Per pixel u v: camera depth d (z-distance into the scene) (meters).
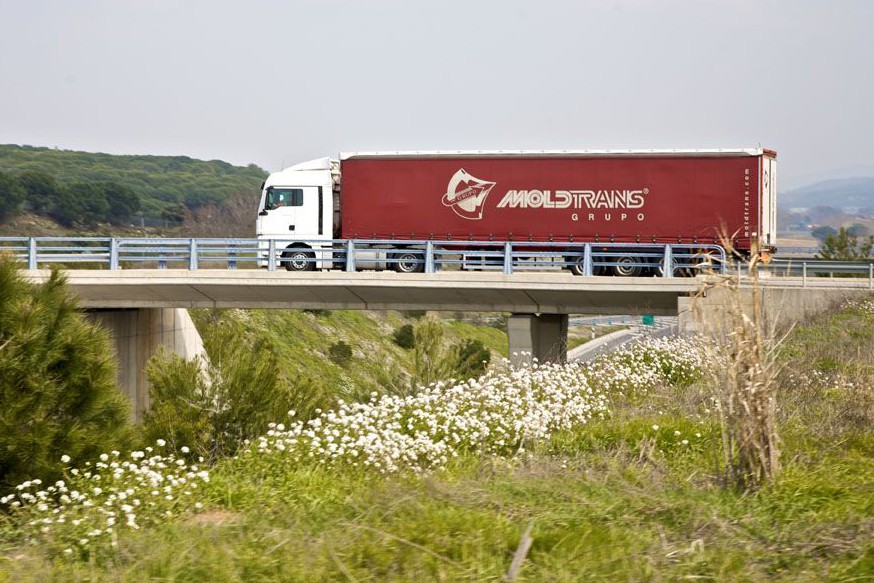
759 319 31.05
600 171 97.38
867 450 38.31
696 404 49.62
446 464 38.50
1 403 35.69
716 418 43.91
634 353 68.94
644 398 54.28
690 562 22.34
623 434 42.03
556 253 95.38
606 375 59.03
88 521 28.11
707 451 38.66
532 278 90.75
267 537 24.64
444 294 94.00
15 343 36.22
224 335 61.53
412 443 39.12
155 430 53.38
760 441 30.34
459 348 117.25
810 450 36.53
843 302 88.38
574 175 97.75
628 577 21.20
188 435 53.31
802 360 60.00
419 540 23.59
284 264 105.75
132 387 99.62
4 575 22.48
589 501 27.62
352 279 92.38
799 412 44.09
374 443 39.59
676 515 26.39
